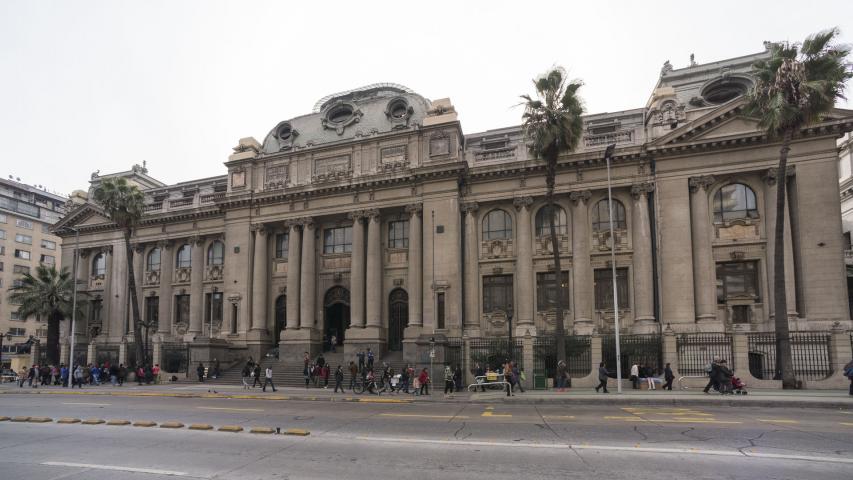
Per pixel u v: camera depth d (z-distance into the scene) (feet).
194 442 41.93
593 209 122.62
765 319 106.83
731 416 56.59
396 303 134.41
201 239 159.94
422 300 126.31
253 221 146.61
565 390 91.66
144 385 122.72
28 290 157.07
